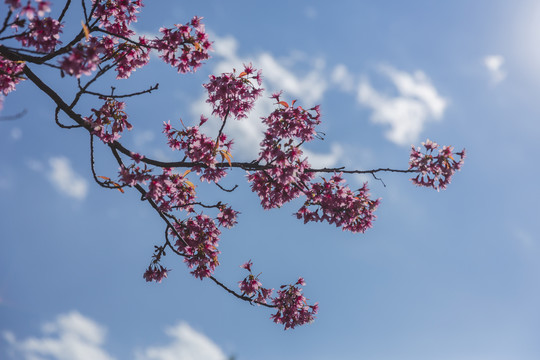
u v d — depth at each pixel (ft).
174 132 29.50
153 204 28.22
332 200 27.43
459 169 26.32
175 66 25.64
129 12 27.27
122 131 26.94
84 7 23.40
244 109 27.45
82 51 18.56
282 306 30.25
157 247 30.73
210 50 25.53
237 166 26.99
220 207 31.09
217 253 31.30
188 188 30.71
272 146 25.77
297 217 28.12
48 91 24.39
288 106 25.71
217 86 26.25
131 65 27.32
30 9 18.30
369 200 28.09
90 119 26.23
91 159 25.68
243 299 30.14
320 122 25.88
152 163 27.35
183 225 30.73
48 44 22.89
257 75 26.32
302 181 27.73
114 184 26.07
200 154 27.25
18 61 23.00
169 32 25.11
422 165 26.02
